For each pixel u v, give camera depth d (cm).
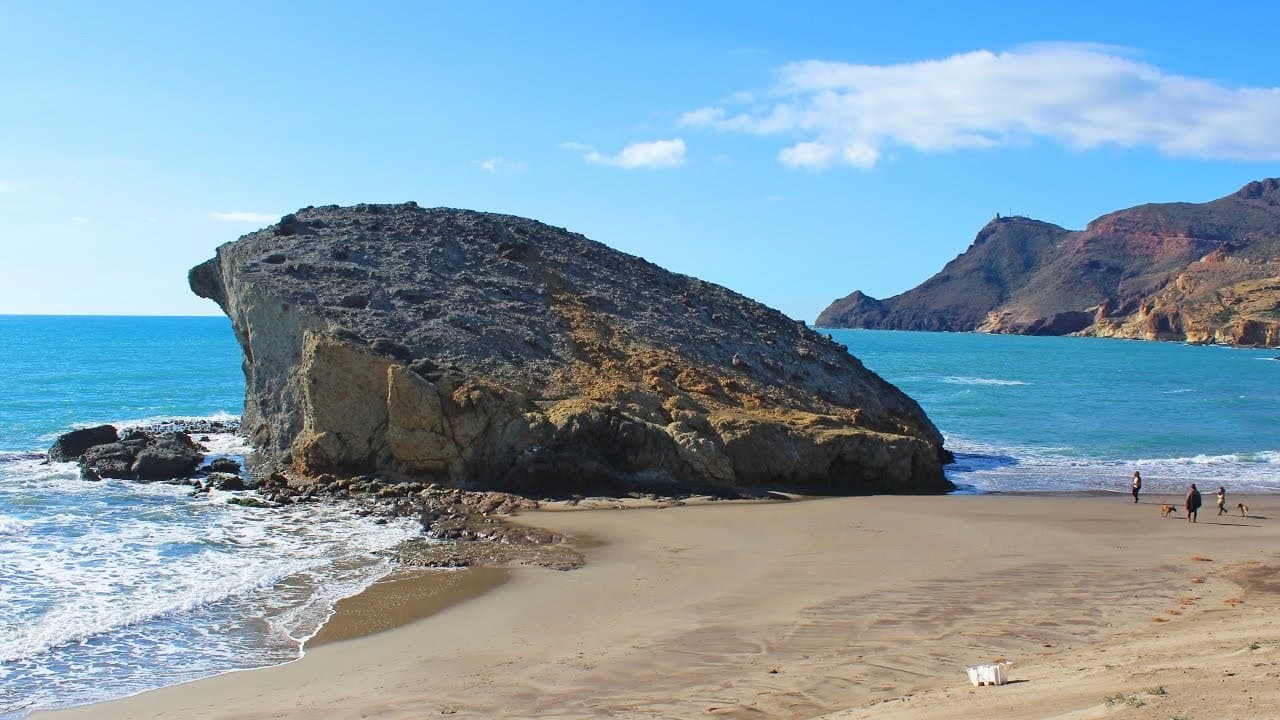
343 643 1795
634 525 2966
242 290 4397
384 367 3716
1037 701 1173
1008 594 2053
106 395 7912
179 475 3831
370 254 5056
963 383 10956
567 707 1388
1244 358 19038
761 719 1288
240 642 1812
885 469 3981
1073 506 3488
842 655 1606
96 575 2297
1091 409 7919
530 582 2247
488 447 3584
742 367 4984
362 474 3681
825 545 2678
